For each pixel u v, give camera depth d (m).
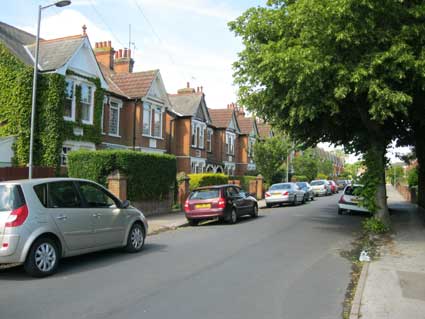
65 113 20.95
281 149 37.50
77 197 8.67
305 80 10.75
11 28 22.78
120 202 9.88
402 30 10.53
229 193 16.70
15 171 16.55
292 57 10.48
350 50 10.94
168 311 5.68
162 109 29.52
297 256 9.69
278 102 12.62
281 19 12.10
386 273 7.78
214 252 10.09
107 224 9.16
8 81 19.92
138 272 7.94
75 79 21.44
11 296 6.37
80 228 8.42
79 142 21.58
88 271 8.04
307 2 10.48
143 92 26.86
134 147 26.52
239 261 9.02
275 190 25.69
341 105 13.43
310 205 26.80
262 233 13.58
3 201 7.54
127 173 16.72
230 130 42.34
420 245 10.85
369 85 10.44
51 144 19.67
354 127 15.70
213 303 6.05
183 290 6.71
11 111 19.75
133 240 10.02
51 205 8.01
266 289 6.83
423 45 10.78
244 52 12.96
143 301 6.12
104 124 24.80
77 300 6.16
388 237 12.25
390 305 5.86
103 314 5.54
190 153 33.50
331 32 10.40
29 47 22.20
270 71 11.50
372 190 13.80
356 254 9.99
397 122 16.31
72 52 20.98
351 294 6.61
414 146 21.72
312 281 7.40
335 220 17.45
